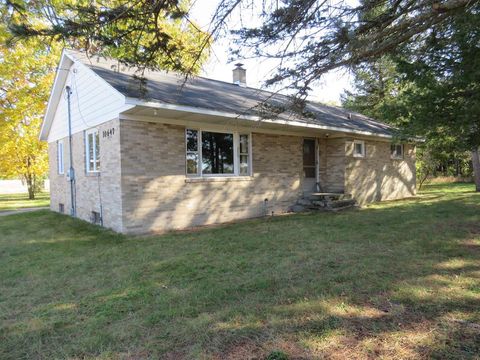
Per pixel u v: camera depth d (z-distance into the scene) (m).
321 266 4.71
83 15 3.73
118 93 7.02
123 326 3.15
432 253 5.14
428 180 23.30
